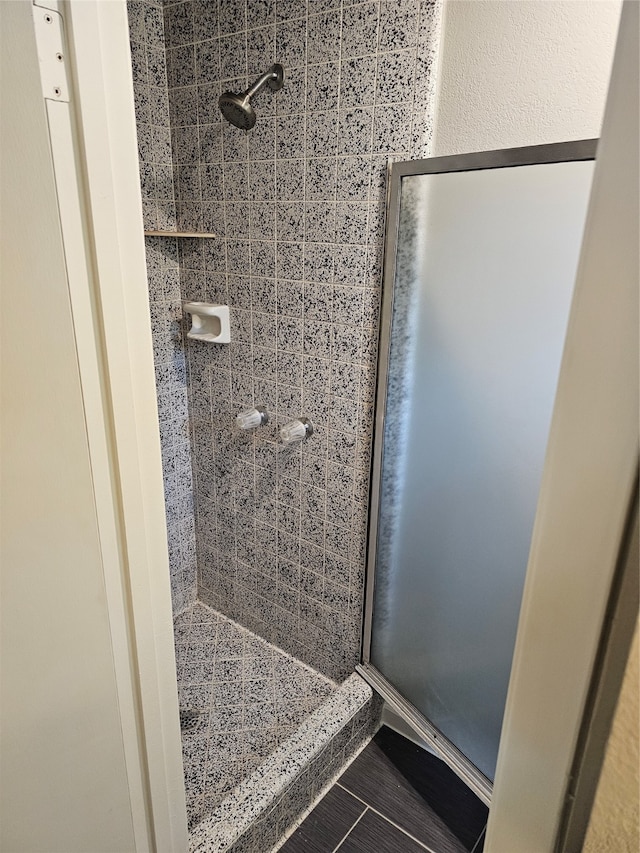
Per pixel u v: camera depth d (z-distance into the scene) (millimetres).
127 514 661
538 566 355
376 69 1151
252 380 1628
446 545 1279
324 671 1737
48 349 539
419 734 1437
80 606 641
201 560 2029
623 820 329
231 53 1378
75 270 543
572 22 925
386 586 1474
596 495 308
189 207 1630
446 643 1342
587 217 292
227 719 1584
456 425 1185
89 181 530
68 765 681
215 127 1480
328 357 1420
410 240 1174
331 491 1526
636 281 270
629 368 280
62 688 646
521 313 1018
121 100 539
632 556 294
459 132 1103
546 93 981
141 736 778
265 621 1871
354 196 1257
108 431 617
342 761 1479
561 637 345
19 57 461
